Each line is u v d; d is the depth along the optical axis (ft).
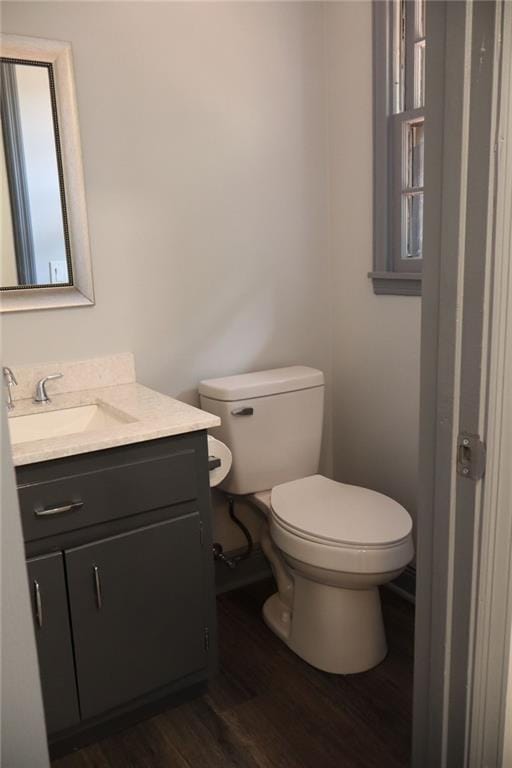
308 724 5.85
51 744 5.52
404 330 7.37
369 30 7.16
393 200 7.30
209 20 7.04
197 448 5.74
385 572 6.00
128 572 5.51
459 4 3.01
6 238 6.27
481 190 3.12
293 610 6.94
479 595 3.60
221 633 7.28
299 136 7.84
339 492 7.07
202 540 5.92
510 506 3.53
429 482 3.73
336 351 8.48
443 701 3.88
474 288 3.25
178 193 7.14
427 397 3.63
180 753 5.58
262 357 8.04
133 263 6.99
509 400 3.38
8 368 6.24
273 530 6.64
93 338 6.89
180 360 7.45
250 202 7.63
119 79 6.63
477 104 3.05
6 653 2.12
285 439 7.47
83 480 5.16
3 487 2.03
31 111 6.22
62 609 5.23
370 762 5.40
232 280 7.65
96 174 6.64
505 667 3.84
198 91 7.09
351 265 7.99
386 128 7.13
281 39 7.53
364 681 6.38
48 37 6.20
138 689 5.76
